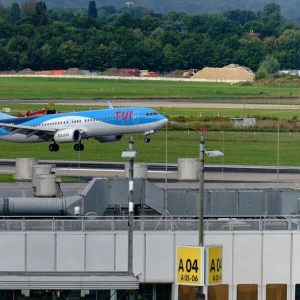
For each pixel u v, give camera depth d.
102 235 172.12
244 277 173.75
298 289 174.75
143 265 172.25
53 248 171.62
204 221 176.38
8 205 199.25
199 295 158.12
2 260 171.12
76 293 160.00
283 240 173.88
